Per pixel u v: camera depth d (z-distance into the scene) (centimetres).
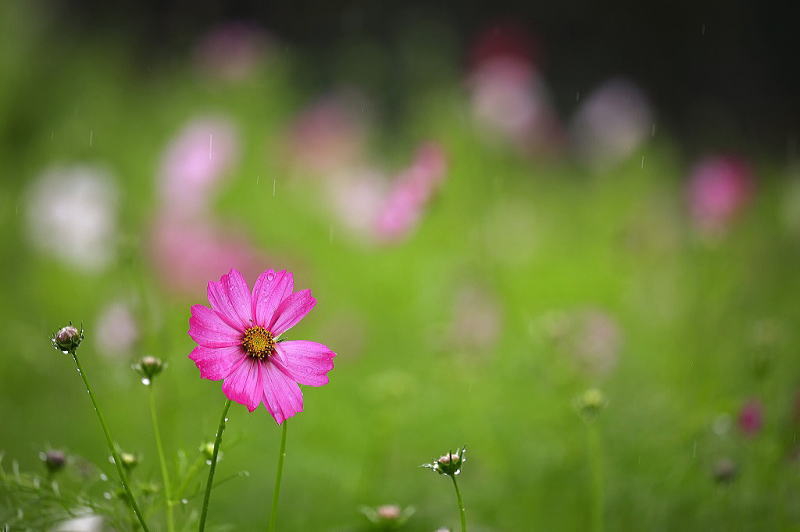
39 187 290
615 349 215
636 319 274
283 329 143
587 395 166
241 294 142
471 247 275
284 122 365
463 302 235
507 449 189
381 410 192
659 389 211
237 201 313
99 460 190
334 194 323
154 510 153
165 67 454
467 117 328
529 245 345
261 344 143
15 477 156
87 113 349
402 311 281
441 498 182
